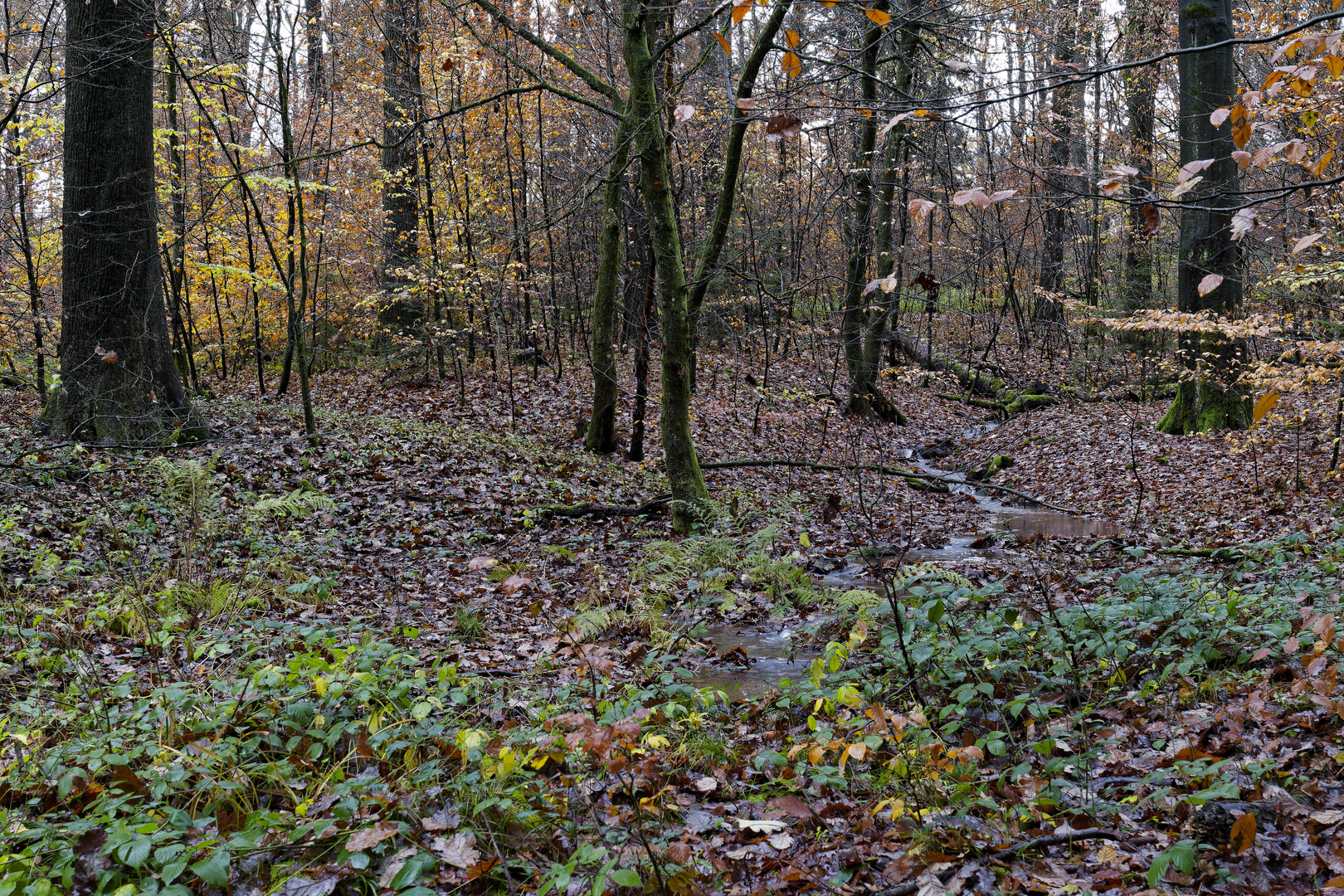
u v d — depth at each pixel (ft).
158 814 9.68
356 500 31.89
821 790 12.10
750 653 20.68
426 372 57.57
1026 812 10.59
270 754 12.03
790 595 24.86
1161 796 9.86
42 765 10.63
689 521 31.60
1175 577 20.48
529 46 54.60
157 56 46.24
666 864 9.27
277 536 26.58
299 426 40.14
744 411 58.59
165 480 25.16
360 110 64.34
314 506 23.73
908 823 10.35
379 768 11.60
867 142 49.60
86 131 33.45
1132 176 8.29
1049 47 45.47
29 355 51.19
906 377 64.75
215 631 17.22
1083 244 77.92
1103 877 8.97
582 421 47.91
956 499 44.29
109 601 18.83
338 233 60.29
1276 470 35.01
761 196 72.13
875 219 59.31
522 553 29.01
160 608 18.44
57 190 47.09
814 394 63.10
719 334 74.64
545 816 10.46
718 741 13.75
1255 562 21.65
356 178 62.95
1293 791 10.39
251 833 9.05
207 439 36.65
